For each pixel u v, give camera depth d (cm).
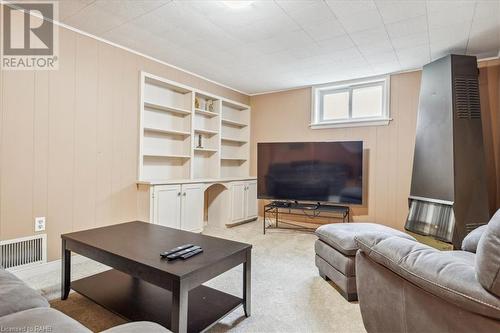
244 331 170
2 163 235
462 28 265
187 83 400
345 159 399
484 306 94
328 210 396
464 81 298
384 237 143
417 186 331
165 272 142
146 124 364
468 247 184
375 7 231
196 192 381
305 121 468
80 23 268
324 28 269
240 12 242
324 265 242
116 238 197
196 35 288
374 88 418
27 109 249
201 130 426
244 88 483
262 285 234
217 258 161
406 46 307
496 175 327
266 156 442
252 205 488
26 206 248
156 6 236
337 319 184
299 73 401
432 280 110
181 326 139
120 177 321
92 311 188
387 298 135
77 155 283
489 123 331
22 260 246
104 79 304
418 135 336
